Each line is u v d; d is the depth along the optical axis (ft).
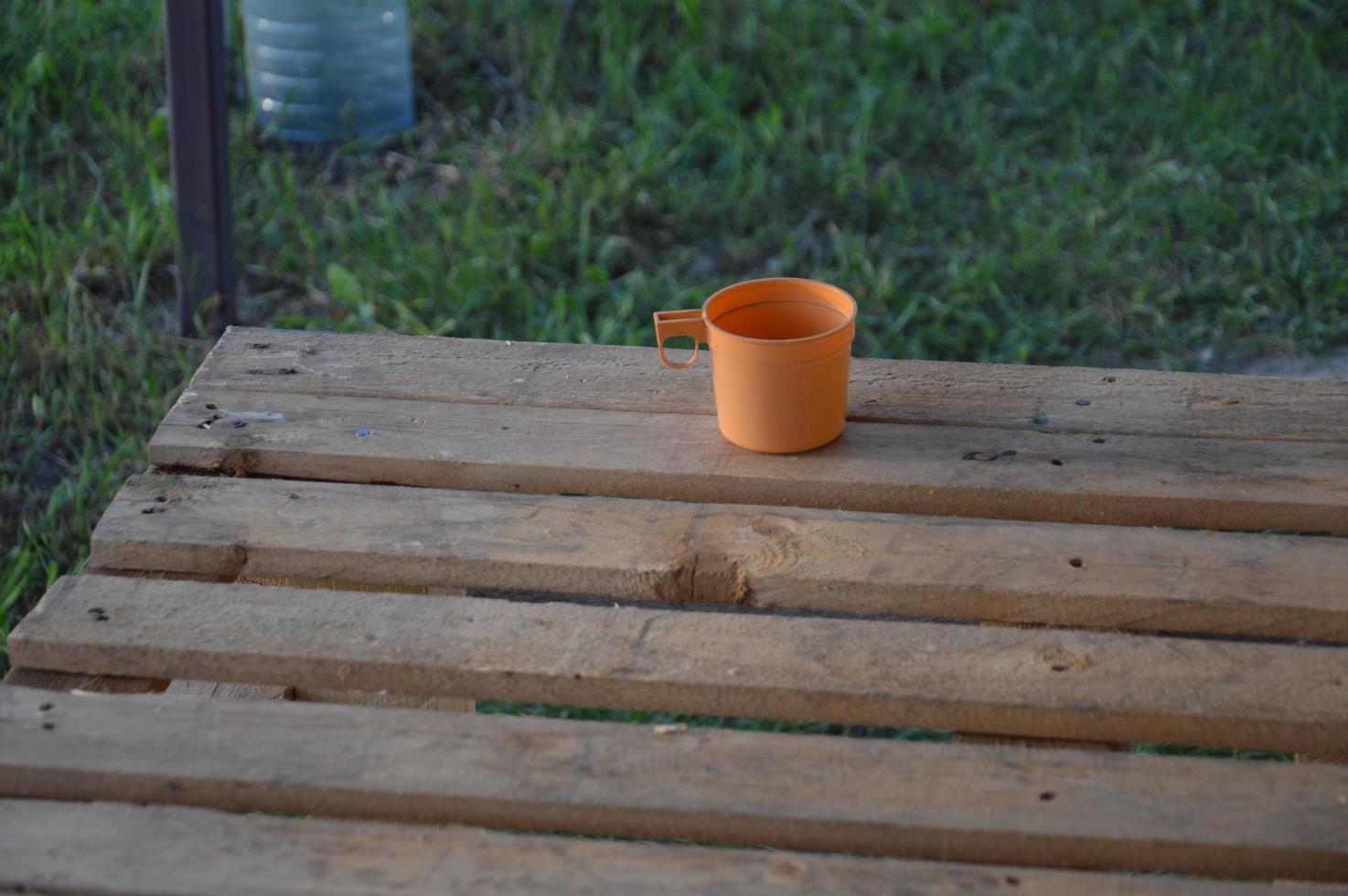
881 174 12.98
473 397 5.60
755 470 5.08
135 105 13.02
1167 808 3.71
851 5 15.35
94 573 4.75
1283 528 4.93
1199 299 11.32
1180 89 13.89
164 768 3.82
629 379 5.76
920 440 5.30
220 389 5.65
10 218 11.14
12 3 13.82
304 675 4.21
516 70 14.23
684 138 13.17
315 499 4.99
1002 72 14.34
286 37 12.67
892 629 4.34
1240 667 4.17
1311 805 3.73
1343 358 10.73
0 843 3.61
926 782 3.80
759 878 3.53
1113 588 4.50
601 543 4.72
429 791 3.75
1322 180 12.45
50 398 9.62
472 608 4.42
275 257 11.53
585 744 3.92
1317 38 14.85
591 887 3.49
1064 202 12.24
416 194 12.41
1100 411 5.51
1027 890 3.51
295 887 3.49
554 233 11.73
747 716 4.14
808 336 5.29
